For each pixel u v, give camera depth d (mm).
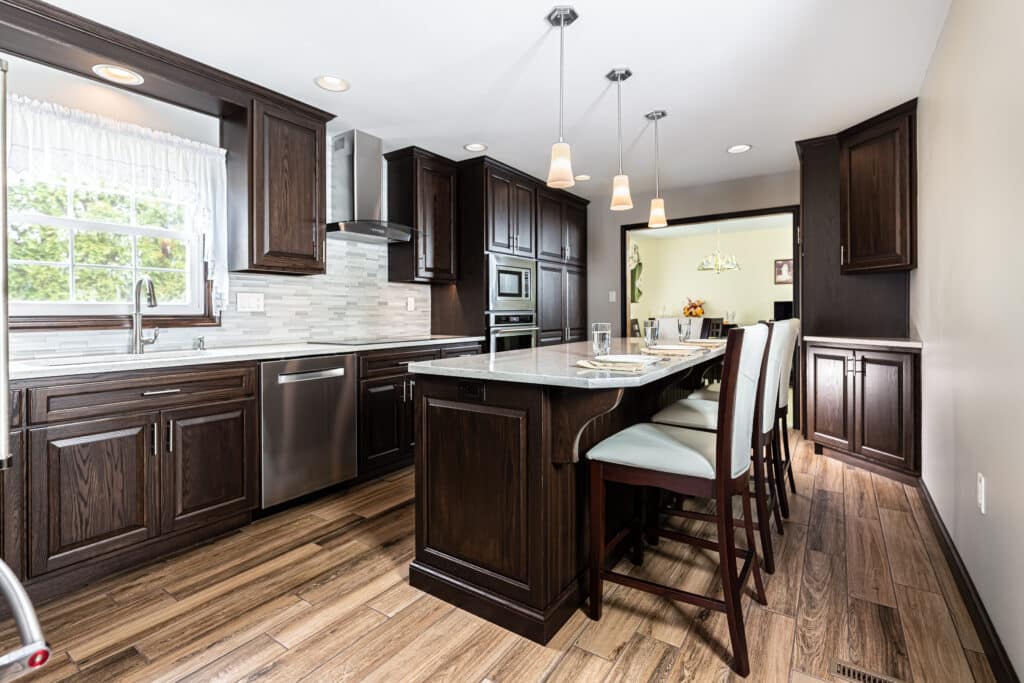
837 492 2947
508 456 1738
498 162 4270
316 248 3150
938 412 2494
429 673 1515
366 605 1871
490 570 1787
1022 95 1398
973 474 1865
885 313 3533
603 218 5562
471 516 1835
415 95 2963
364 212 3537
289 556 2248
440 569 1928
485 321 4191
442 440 1914
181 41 2359
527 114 3258
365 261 3900
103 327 2533
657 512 2328
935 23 2270
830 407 3547
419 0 2064
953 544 2129
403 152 3920
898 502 2797
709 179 4777
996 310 1626
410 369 1941
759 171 4535
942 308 2430
